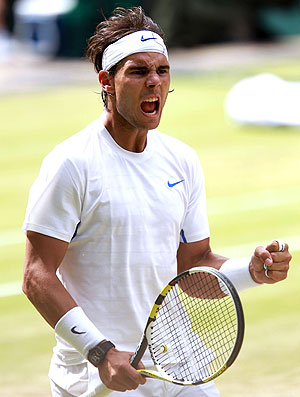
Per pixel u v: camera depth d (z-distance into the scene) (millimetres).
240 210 40750
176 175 12516
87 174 11805
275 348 22422
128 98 11727
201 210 13062
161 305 12125
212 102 82062
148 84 11656
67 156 11820
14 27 130000
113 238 11961
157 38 11844
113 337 12094
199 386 12523
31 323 25016
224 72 101438
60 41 120250
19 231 37250
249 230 36781
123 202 11930
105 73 12094
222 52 118000
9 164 54531
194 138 63344
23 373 21031
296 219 38562
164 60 11844
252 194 44438
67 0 119562
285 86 67938
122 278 12031
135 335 12148
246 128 67188
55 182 11734
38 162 54906
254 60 110125
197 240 13055
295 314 25234
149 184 12195
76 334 11438
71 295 12328
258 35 127000
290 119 65250
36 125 71500
